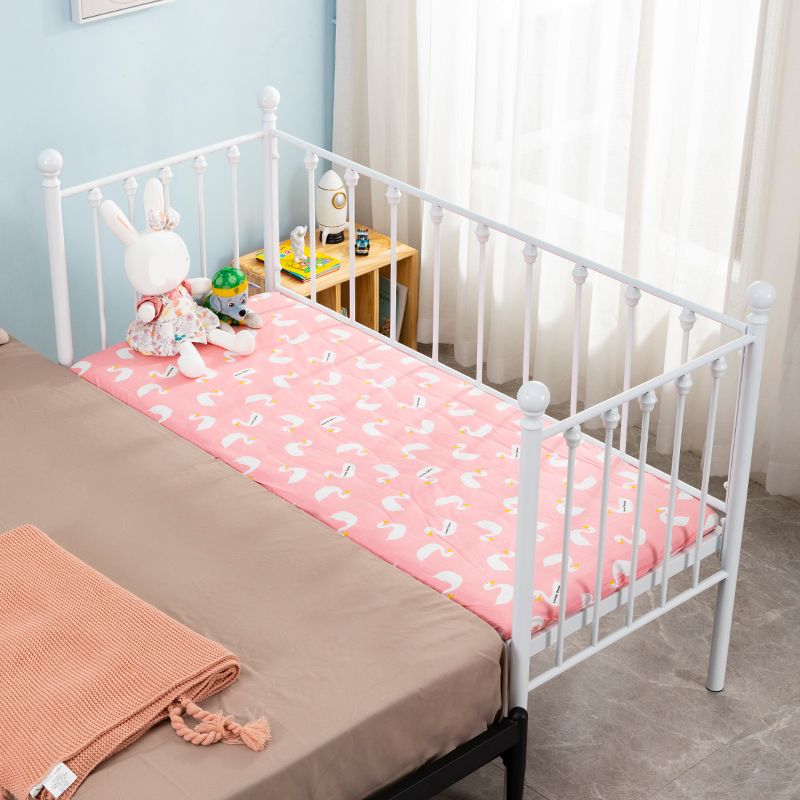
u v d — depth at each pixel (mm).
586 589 2553
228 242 4074
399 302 4258
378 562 2551
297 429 2994
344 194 4082
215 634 2342
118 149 3689
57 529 2619
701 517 2711
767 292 2566
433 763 2330
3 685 2170
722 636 2939
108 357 3281
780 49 3170
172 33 3666
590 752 2848
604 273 2918
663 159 3559
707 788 2764
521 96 3711
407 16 3965
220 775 2047
